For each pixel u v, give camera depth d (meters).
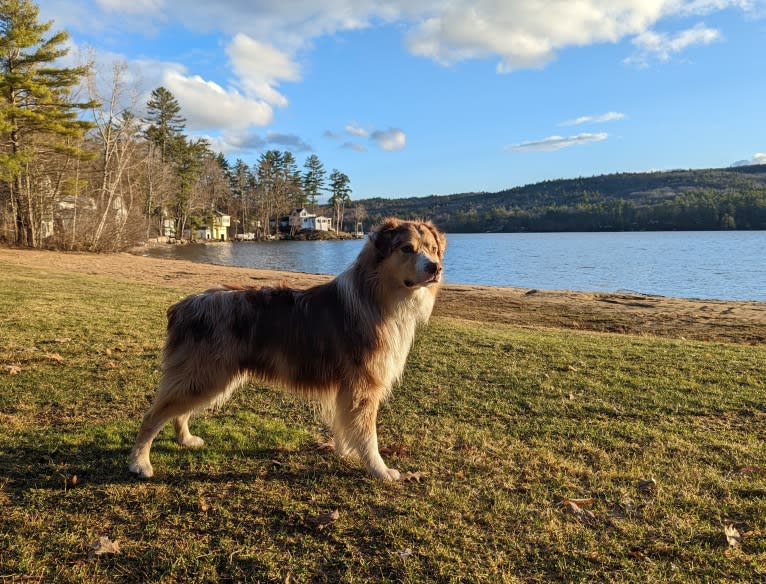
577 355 2.90
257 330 1.55
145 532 1.26
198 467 1.55
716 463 1.63
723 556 1.21
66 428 1.74
